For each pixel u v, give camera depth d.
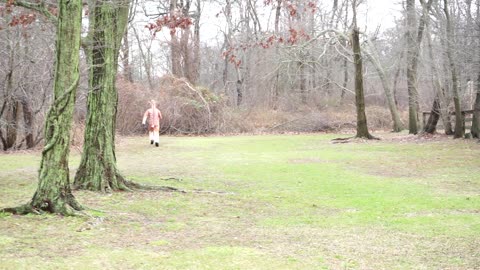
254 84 45.31
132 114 34.16
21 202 9.66
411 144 24.16
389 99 35.53
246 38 39.38
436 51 28.11
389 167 15.77
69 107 8.07
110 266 5.63
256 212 9.20
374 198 10.38
